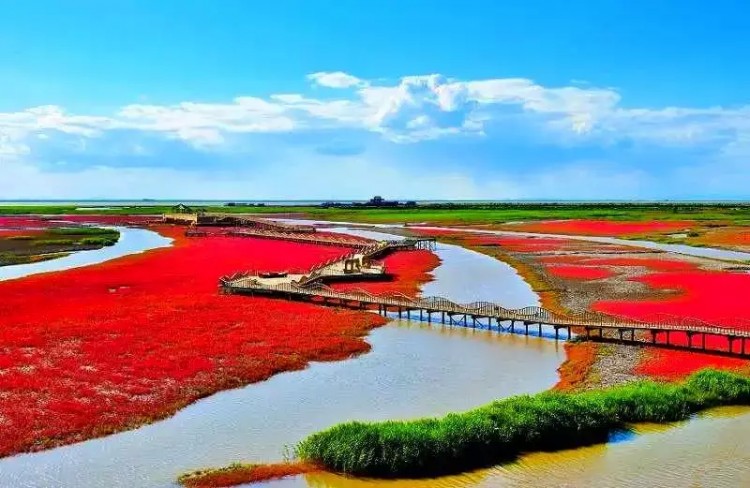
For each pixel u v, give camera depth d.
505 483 25.59
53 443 29.95
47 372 39.53
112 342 46.53
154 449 29.58
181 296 66.44
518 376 40.75
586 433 29.72
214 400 36.28
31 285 72.44
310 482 25.94
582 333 51.44
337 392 37.72
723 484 25.14
